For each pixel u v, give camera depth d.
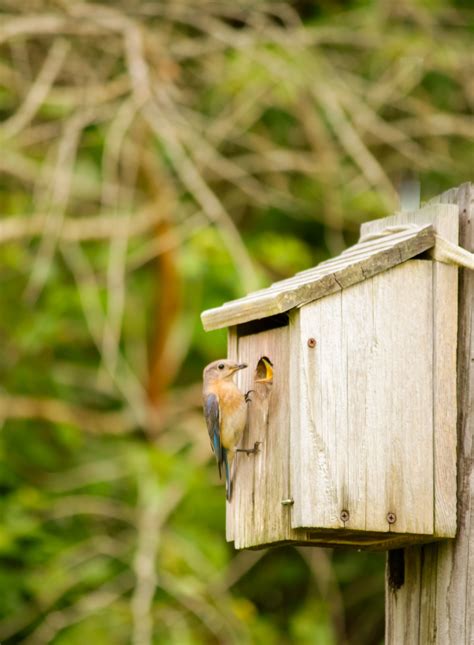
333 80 18.64
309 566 19.92
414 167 19.86
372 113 18.39
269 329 10.30
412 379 9.41
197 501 18.47
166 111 17.25
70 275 19.94
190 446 19.73
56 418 18.84
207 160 17.61
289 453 9.62
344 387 9.31
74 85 19.55
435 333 9.45
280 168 18.97
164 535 17.39
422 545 9.73
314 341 9.31
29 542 18.00
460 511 9.32
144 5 19.14
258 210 20.97
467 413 9.37
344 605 19.86
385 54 19.28
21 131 18.67
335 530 9.23
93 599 17.22
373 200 19.45
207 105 20.25
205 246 18.28
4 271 19.64
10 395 19.50
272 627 18.20
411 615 9.79
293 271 19.31
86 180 19.59
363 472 9.23
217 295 18.84
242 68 18.73
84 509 18.44
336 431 9.25
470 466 9.30
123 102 17.91
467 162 20.17
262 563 20.19
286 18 19.27
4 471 18.75
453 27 20.58
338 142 20.39
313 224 20.86
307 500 9.13
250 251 19.50
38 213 17.02
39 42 19.62
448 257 9.46
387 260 9.44
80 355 20.25
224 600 16.88
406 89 19.38
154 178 18.80
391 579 10.09
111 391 19.42
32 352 19.39
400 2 19.77
